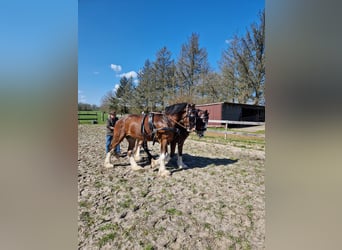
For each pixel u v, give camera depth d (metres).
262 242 1.82
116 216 2.23
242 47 15.90
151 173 3.85
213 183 3.33
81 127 14.54
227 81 18.03
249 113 16.52
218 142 7.92
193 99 20.75
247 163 4.71
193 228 2.03
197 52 21.45
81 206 2.45
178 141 4.19
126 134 4.02
